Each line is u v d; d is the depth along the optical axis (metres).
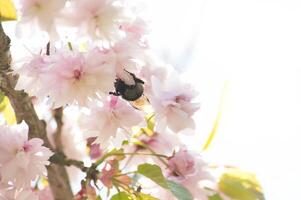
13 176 0.57
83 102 0.57
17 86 0.58
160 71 0.61
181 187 0.61
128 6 0.58
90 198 0.61
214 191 0.65
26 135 0.58
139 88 0.59
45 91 0.57
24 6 0.56
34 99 0.63
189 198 0.60
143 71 0.60
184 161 0.63
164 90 0.61
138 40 0.59
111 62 0.57
